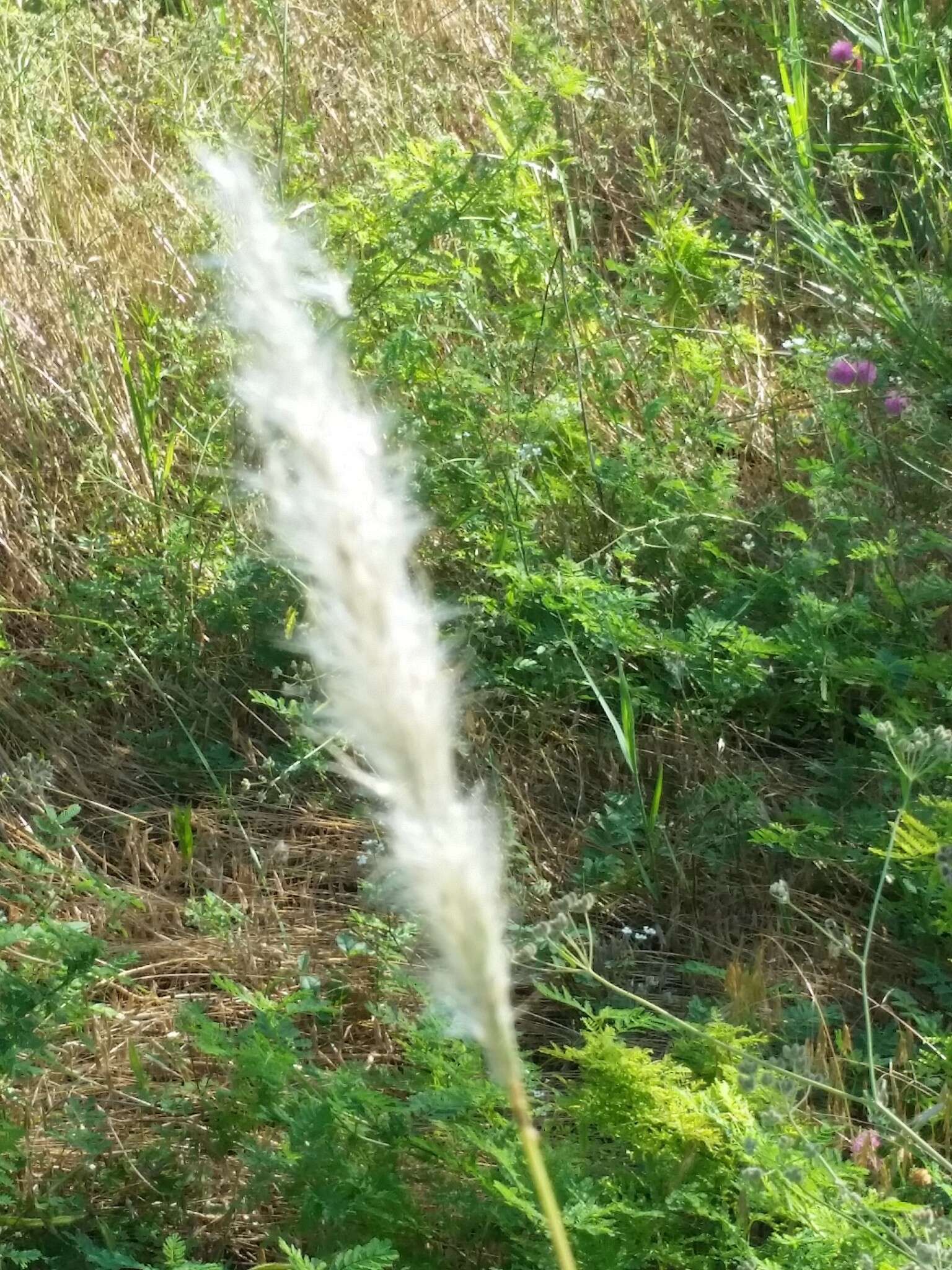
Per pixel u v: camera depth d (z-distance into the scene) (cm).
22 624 413
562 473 424
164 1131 248
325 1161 216
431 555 403
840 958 302
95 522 409
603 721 378
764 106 517
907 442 413
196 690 389
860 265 459
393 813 68
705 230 534
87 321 440
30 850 343
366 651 63
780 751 372
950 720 340
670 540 398
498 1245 221
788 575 376
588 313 439
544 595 359
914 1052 273
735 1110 215
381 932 300
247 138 443
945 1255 189
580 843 343
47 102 488
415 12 591
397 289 416
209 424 403
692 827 335
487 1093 225
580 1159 228
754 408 469
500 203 419
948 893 268
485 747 356
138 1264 214
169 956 314
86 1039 265
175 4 614
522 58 479
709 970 284
